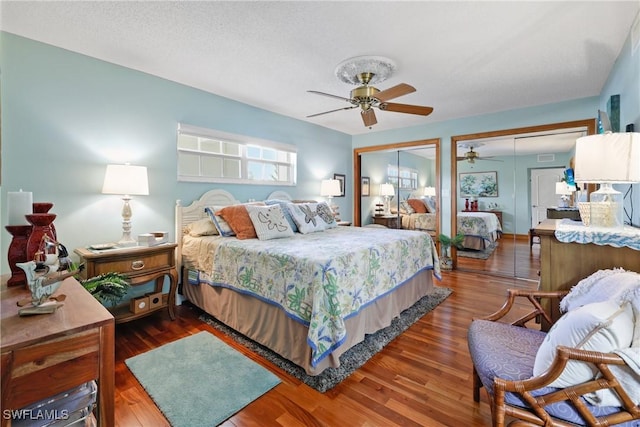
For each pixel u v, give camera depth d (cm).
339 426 141
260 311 215
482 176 438
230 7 178
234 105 352
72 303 107
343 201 538
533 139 399
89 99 245
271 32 205
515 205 417
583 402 99
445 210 452
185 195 312
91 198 249
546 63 252
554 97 339
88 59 243
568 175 312
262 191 392
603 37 210
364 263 216
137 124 273
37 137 222
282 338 197
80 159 242
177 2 174
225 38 214
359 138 546
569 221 227
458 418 145
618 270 134
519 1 171
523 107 378
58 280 104
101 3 175
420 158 512
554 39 212
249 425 142
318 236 288
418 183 514
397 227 536
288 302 189
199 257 277
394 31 203
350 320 201
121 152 264
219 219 289
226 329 244
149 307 251
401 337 231
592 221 175
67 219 237
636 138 148
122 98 263
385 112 401
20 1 173
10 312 97
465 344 219
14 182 213
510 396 108
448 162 446
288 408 153
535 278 395
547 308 168
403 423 142
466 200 449
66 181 236
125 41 220
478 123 417
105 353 96
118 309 251
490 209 435
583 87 308
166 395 162
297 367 189
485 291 343
